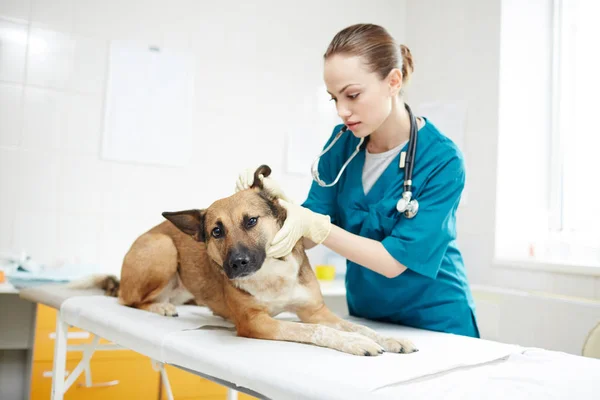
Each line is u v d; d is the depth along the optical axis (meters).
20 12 2.74
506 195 2.97
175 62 3.10
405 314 1.65
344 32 1.43
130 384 2.49
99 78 2.91
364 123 1.44
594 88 2.77
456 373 0.99
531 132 3.02
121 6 2.98
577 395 0.86
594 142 2.75
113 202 2.94
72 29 2.86
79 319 1.56
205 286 1.63
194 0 3.17
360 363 1.00
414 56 3.63
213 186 3.20
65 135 2.83
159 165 3.05
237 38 3.29
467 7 3.23
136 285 1.68
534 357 1.12
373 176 1.64
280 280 1.35
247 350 1.10
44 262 2.76
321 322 1.40
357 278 1.70
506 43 3.01
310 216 1.33
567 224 2.86
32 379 2.34
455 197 1.51
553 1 3.01
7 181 2.70
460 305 1.65
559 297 2.50
